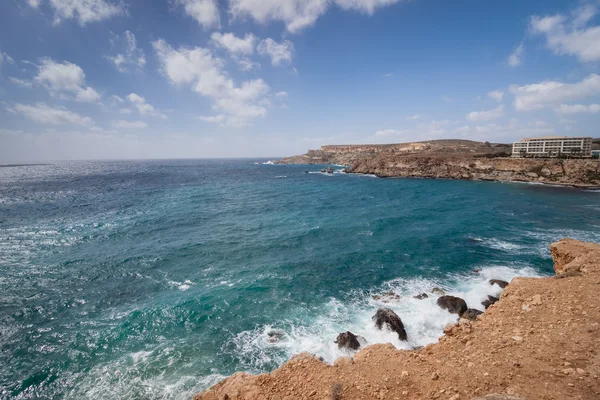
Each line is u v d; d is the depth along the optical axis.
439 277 20.42
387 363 7.50
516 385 5.80
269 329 14.73
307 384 6.95
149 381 11.41
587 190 61.34
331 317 15.78
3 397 10.81
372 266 22.48
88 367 12.22
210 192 62.31
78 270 21.67
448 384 6.20
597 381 5.56
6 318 15.72
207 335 14.30
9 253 24.94
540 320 8.34
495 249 25.38
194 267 22.39
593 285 9.70
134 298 17.83
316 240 28.84
